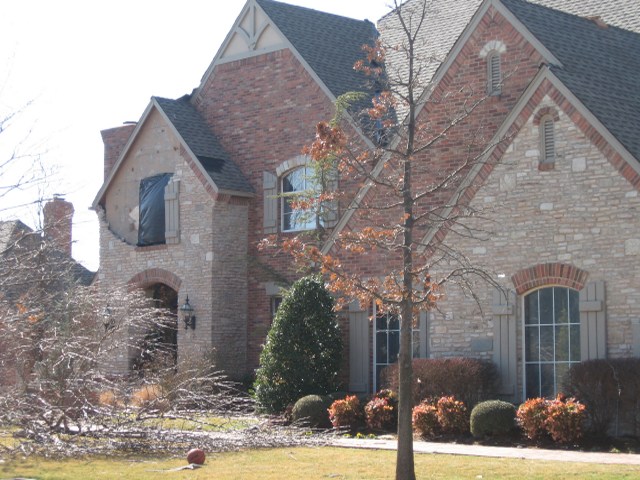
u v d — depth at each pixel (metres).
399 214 25.22
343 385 27.31
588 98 22.44
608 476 15.53
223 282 30.97
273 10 32.44
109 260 33.53
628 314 21.28
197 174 31.31
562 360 22.27
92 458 18.12
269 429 20.52
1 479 15.83
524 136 22.81
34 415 18.12
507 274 22.86
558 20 26.39
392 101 17.55
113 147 35.12
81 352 19.31
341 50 32.59
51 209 23.20
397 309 17.30
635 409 20.02
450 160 25.17
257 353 31.05
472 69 25.31
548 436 20.20
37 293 20.06
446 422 21.53
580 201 22.02
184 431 19.62
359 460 18.02
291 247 16.66
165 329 32.62
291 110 31.12
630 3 30.33
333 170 28.42
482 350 23.20
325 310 26.30
